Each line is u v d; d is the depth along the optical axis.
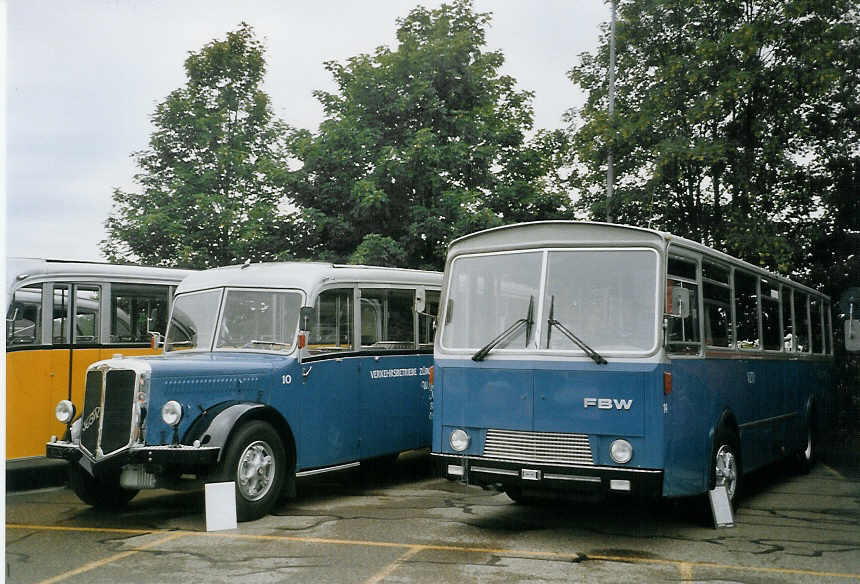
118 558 6.81
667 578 6.23
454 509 9.09
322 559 6.74
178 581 6.11
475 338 7.99
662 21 18.16
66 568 6.50
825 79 15.87
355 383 10.12
